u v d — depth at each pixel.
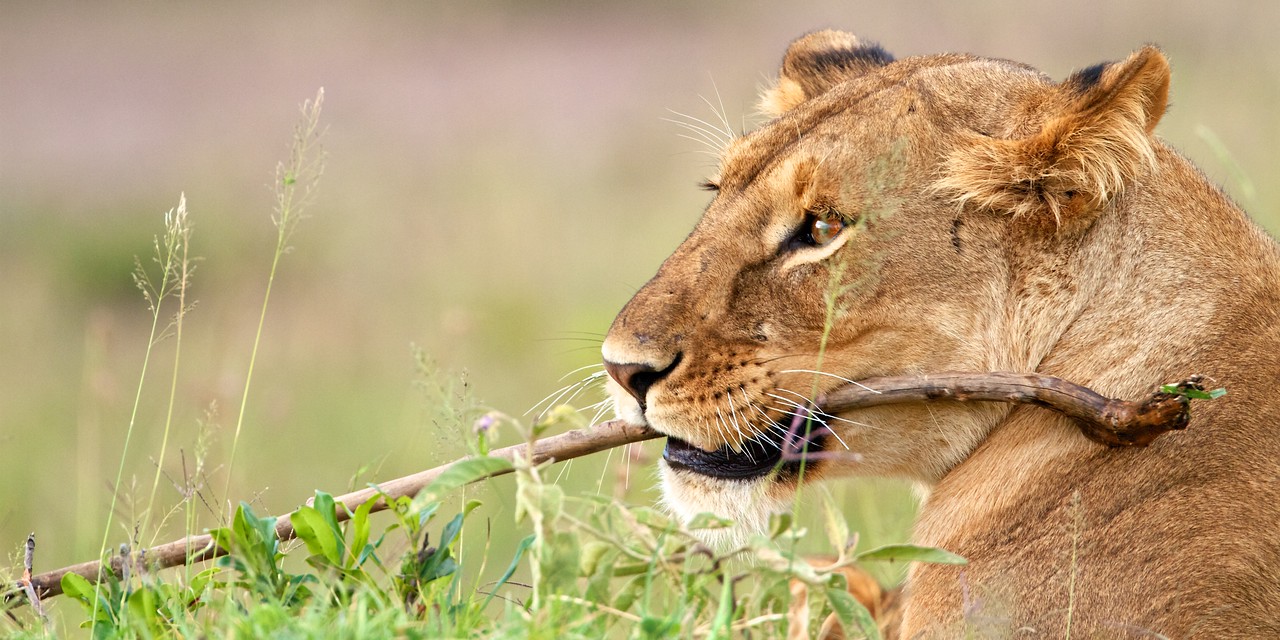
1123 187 7.95
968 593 7.45
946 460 8.31
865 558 6.34
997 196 8.09
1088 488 7.50
